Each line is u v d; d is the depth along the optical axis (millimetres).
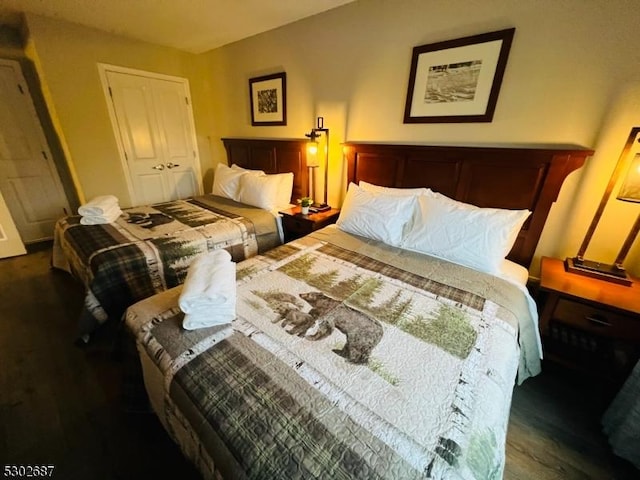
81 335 1596
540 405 1403
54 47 2459
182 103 3412
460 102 1776
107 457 1168
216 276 1228
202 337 1038
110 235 2016
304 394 821
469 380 884
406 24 1862
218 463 711
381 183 2236
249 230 2322
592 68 1392
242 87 3062
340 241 1919
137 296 1762
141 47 2945
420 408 789
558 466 1148
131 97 3012
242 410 775
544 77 1511
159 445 1214
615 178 1360
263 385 848
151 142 3273
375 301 1276
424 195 1881
